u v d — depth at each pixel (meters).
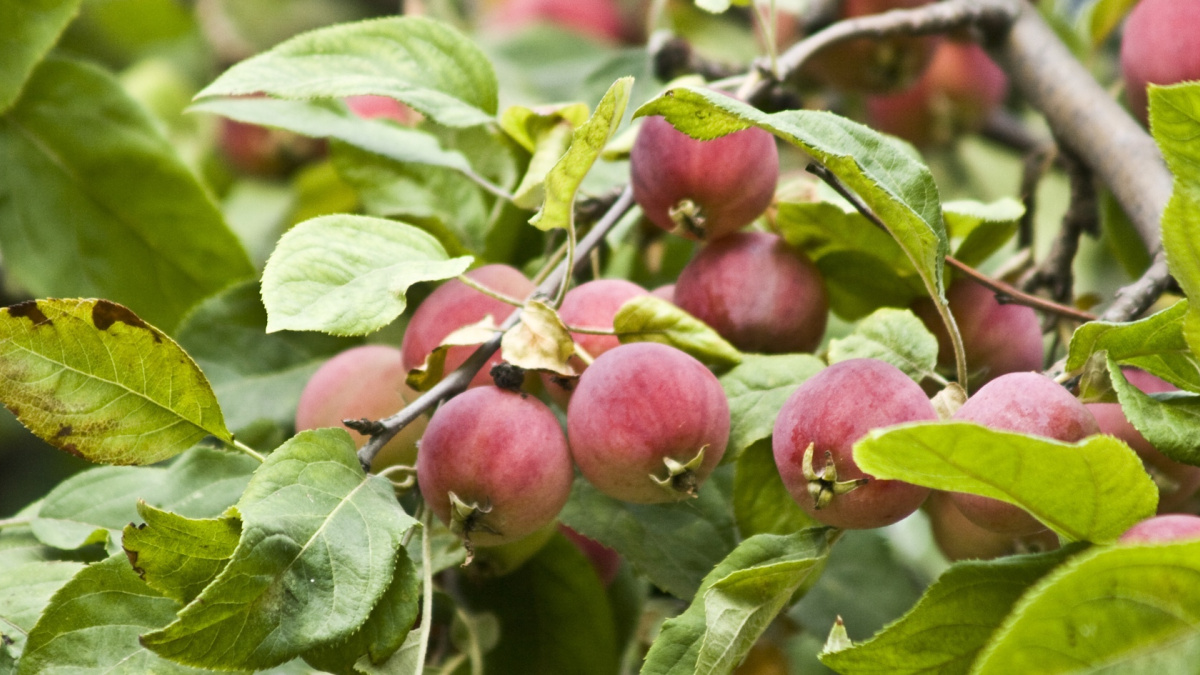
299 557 0.87
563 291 0.92
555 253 0.99
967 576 0.85
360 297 0.89
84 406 0.90
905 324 0.92
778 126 0.88
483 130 1.04
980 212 0.97
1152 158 1.02
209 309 1.03
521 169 1.03
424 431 0.93
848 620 1.01
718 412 0.91
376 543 0.88
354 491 0.89
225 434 0.92
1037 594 0.82
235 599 0.86
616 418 0.90
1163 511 0.92
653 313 0.93
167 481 0.95
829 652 0.86
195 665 0.85
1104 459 0.84
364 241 0.91
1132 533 0.85
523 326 0.91
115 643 0.89
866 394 0.88
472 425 0.90
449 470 0.90
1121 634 0.82
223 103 1.01
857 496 0.88
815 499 0.88
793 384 0.93
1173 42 1.00
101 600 0.89
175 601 0.89
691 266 0.96
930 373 0.92
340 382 0.96
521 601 1.00
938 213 0.90
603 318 0.94
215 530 0.87
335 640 0.86
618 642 1.01
